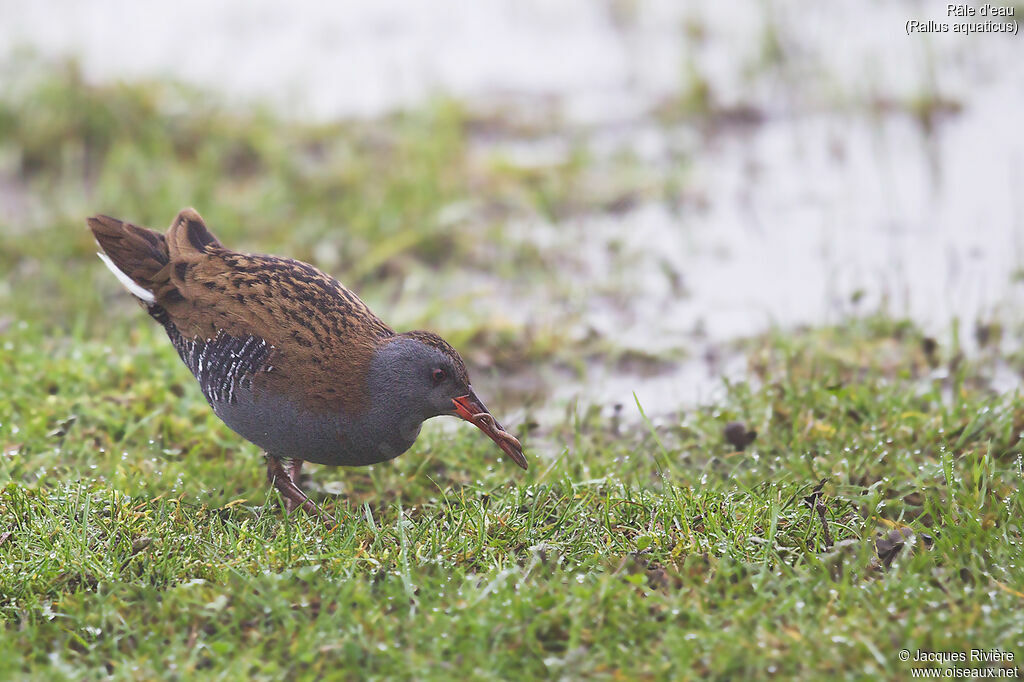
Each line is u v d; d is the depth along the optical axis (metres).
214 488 9.79
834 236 15.44
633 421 11.61
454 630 7.45
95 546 8.58
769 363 12.16
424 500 9.82
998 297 13.67
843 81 19.45
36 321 13.37
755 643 7.27
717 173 17.31
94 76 18.59
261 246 15.26
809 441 10.34
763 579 7.93
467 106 19.08
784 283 14.44
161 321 9.83
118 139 17.45
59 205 16.03
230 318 9.27
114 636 7.56
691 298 14.26
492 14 22.88
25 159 17.22
